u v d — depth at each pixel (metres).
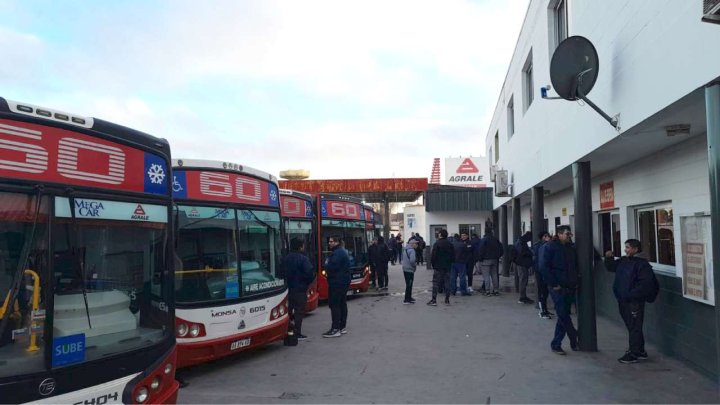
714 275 4.42
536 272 11.50
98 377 3.56
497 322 10.68
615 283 7.43
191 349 6.70
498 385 6.30
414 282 20.27
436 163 46.31
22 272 3.20
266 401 5.83
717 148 4.38
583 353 7.85
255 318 7.70
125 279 3.94
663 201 7.94
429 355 7.91
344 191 26.55
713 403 5.49
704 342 6.49
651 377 6.49
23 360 3.15
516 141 15.41
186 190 7.14
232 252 7.57
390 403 5.70
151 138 4.34
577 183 8.51
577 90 6.84
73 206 3.55
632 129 6.26
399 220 62.91
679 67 4.91
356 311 12.78
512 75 16.09
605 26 6.94
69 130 3.56
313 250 13.99
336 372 7.04
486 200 27.03
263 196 8.46
